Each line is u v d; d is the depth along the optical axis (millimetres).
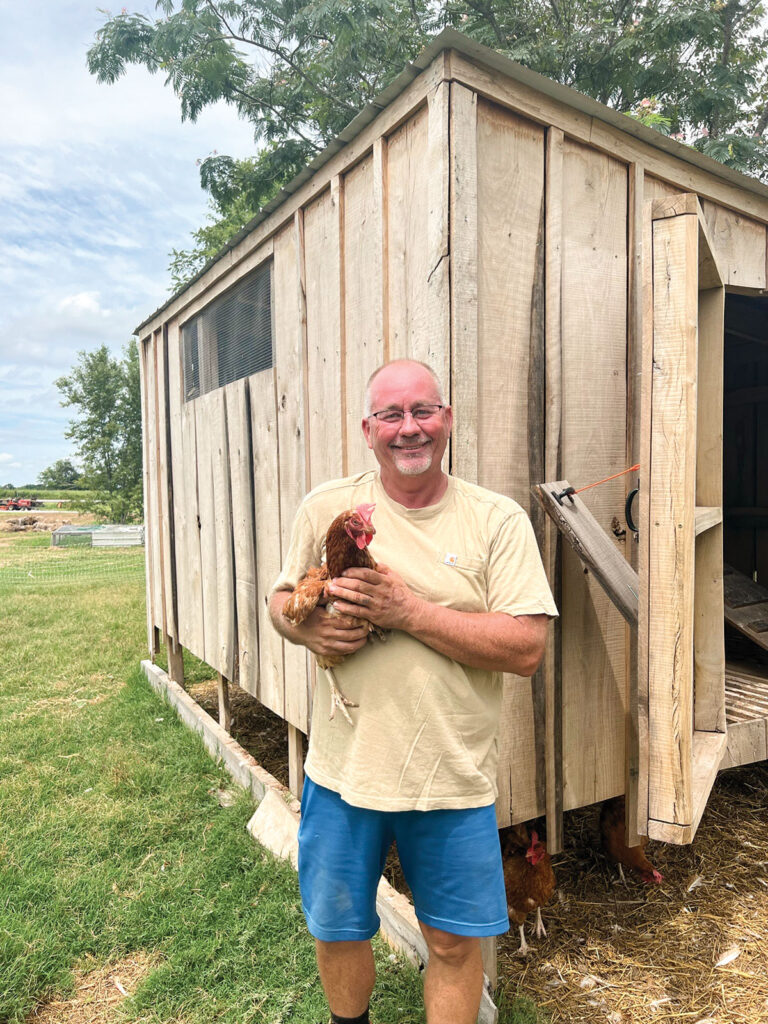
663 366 1977
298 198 3355
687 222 1906
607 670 2740
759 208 3242
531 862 2568
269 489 3865
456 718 1662
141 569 15883
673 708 1985
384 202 2594
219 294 4547
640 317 2742
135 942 2684
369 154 2729
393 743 1646
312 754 1823
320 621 1612
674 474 1962
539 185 2449
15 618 9656
